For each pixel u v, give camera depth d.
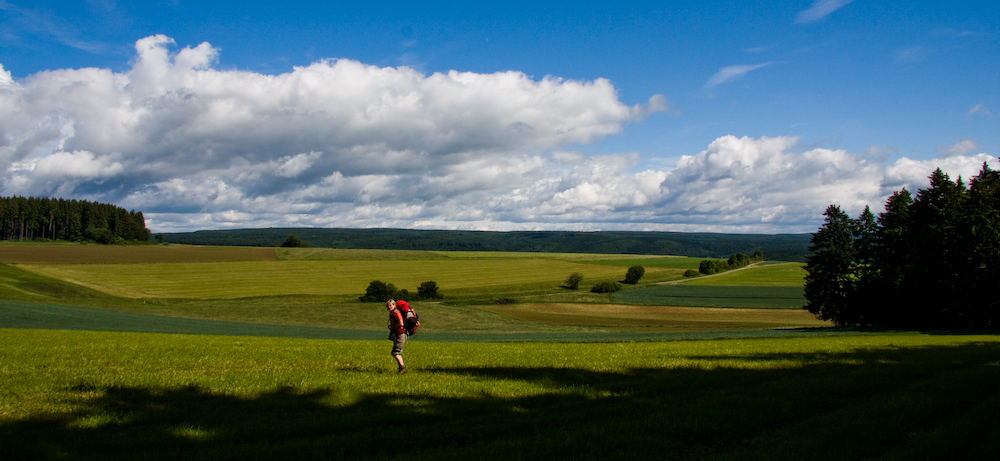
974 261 47.53
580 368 15.11
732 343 26.58
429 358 17.50
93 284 94.44
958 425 8.51
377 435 8.06
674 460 7.29
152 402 10.10
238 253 148.12
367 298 88.38
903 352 19.78
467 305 80.94
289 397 10.70
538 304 82.44
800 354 19.12
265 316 64.38
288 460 7.11
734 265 170.75
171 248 148.00
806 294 65.19
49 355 15.80
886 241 58.81
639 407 10.09
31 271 95.00
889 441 8.12
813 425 8.88
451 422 8.97
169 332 40.75
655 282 128.38
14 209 164.75
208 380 12.24
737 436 8.41
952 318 48.66
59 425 8.41
